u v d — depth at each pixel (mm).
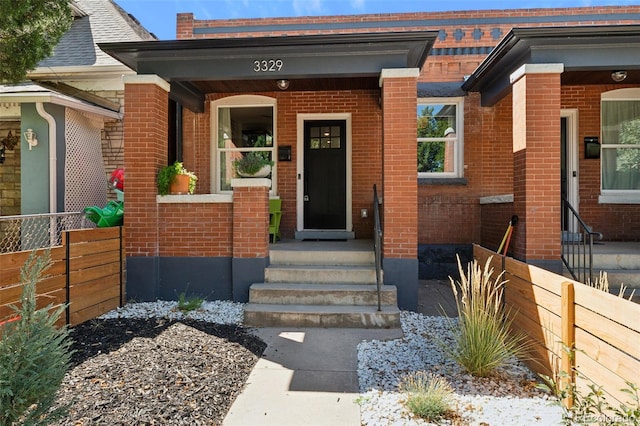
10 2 4883
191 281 5969
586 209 7719
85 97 8086
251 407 3100
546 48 5523
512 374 3668
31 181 6715
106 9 9438
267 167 6039
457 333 4070
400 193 5656
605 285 3920
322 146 8141
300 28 8391
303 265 6098
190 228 5977
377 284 5160
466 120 7984
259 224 5840
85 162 7543
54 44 5793
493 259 4965
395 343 4453
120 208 6172
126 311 5402
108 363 3658
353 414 3000
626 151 7820
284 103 8016
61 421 2715
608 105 7820
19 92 6512
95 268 5121
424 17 8148
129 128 5914
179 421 2824
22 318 2084
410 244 5641
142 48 5770
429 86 8031
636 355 2416
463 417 2895
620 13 7980
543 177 5500
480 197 7934
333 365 3914
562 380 3133
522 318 4027
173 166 6027
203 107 8016
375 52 5797
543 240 5473
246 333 4723
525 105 5531
